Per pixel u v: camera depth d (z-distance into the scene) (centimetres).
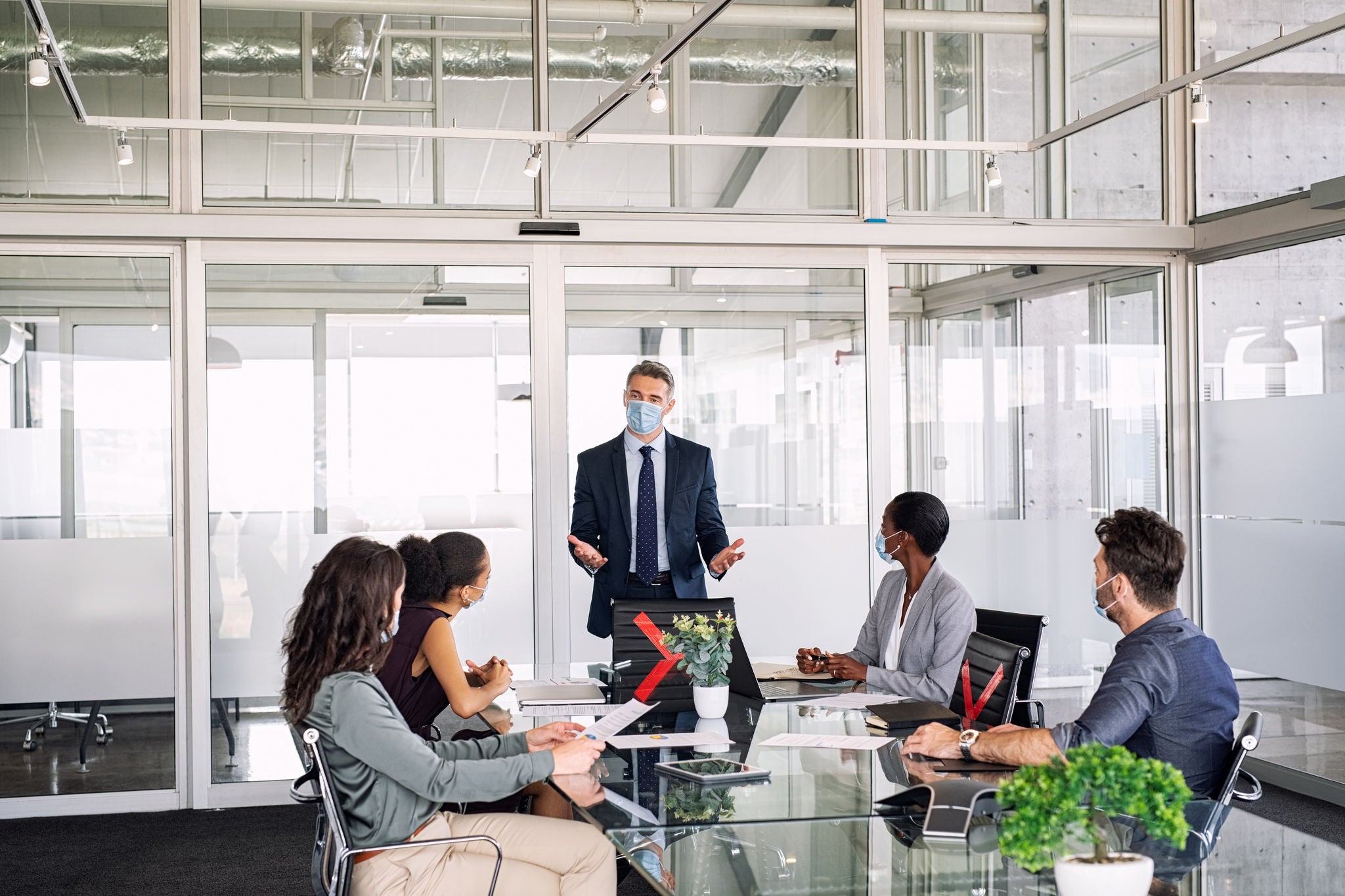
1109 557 287
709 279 591
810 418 597
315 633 273
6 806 538
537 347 577
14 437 545
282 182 562
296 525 559
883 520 421
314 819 527
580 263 581
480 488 572
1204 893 195
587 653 574
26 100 545
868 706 358
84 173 549
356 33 568
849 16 609
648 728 329
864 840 224
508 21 581
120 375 553
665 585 578
